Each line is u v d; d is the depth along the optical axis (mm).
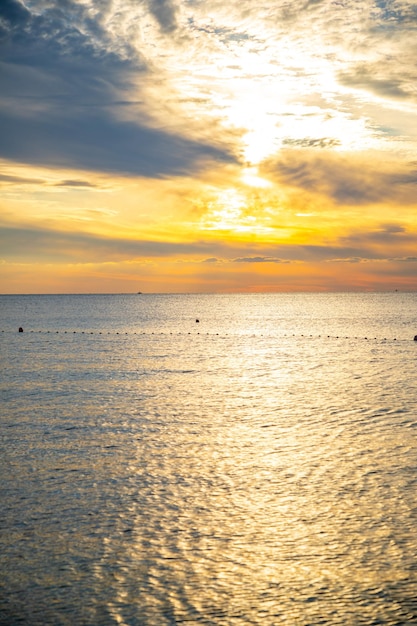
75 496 18609
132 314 156375
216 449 23828
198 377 43906
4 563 14477
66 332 91812
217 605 12836
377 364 52062
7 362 52906
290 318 136250
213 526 16500
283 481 20016
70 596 13141
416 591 13266
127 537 15820
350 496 18609
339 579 13789
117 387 38844
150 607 12758
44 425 27828
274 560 14648
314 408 32031
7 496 18609
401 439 25203
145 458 22578
